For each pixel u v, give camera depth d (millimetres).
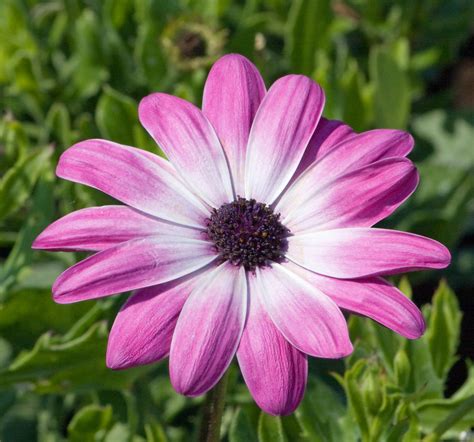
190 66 417
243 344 306
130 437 378
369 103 434
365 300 305
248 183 324
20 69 431
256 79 329
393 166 313
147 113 325
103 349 358
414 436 341
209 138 324
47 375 360
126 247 310
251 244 318
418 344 357
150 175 321
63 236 312
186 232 319
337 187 318
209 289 311
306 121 324
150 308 307
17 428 412
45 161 370
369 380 335
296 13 432
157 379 405
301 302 310
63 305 373
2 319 370
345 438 345
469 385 353
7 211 369
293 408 299
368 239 311
